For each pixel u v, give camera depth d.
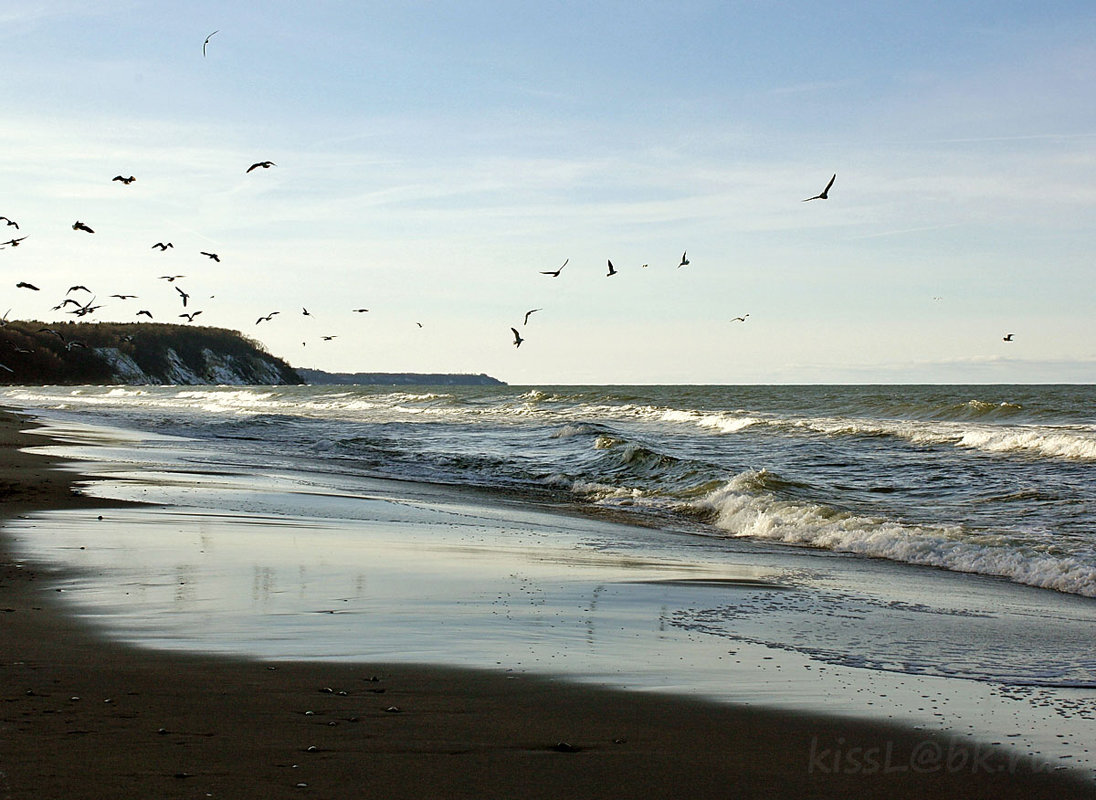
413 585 9.43
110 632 7.05
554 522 16.22
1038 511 16.92
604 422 42.72
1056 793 4.68
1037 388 135.38
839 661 7.25
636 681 6.37
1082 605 10.32
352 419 47.31
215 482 19.05
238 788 4.18
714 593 9.90
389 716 5.36
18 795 3.98
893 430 32.84
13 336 128.12
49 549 10.66
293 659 6.49
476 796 4.26
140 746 4.64
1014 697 6.41
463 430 38.72
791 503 17.12
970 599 10.38
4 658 6.21
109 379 154.12
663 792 4.45
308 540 12.13
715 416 41.41
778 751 5.12
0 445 27.48
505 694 5.92
